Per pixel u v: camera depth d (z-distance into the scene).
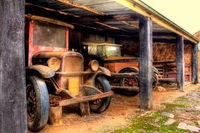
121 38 11.04
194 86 10.90
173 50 13.02
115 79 7.35
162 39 11.58
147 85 5.29
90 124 4.04
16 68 2.03
